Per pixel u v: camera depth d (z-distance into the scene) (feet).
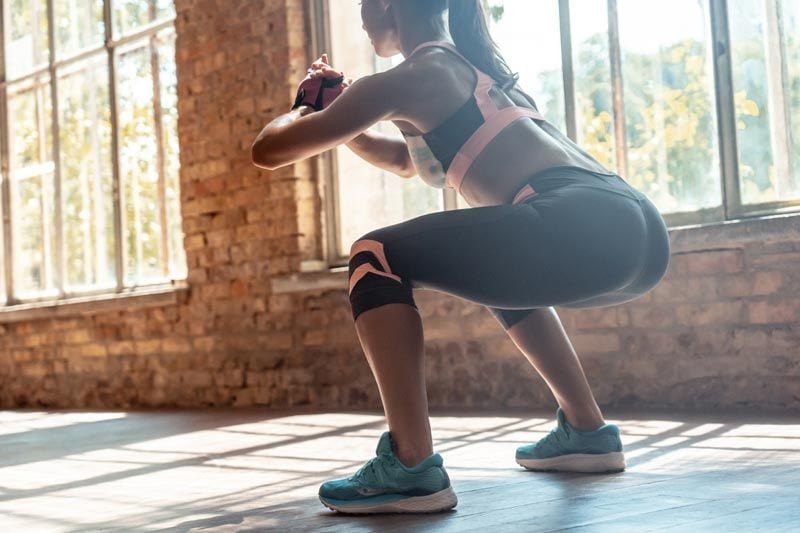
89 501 8.93
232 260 21.13
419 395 6.88
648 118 15.44
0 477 11.41
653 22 15.34
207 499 8.50
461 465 9.55
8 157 28.32
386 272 6.81
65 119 26.30
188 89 22.06
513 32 16.97
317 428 15.11
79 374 25.08
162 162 23.43
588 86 16.03
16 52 28.09
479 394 16.96
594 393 15.25
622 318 14.93
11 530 7.52
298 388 19.94
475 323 16.97
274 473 10.14
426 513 6.83
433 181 7.41
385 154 8.43
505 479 8.24
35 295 27.58
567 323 15.52
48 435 17.28
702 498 6.68
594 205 6.63
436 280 6.72
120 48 24.47
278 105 20.13
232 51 21.03
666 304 14.49
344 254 19.76
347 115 6.75
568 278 6.58
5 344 27.45
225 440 14.21
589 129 16.06
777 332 13.44
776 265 13.44
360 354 19.03
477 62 7.27
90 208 25.63
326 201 19.90
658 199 15.37
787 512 5.98
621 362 14.97
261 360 20.63
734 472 7.88
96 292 25.35
